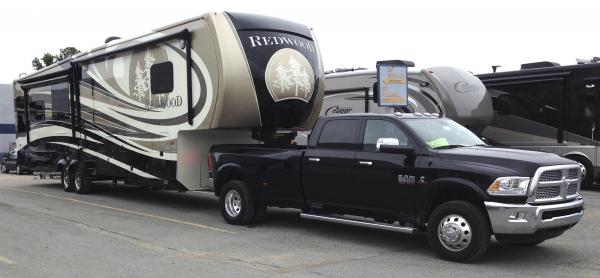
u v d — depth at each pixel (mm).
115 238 8672
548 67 15867
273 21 11086
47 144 16656
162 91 11617
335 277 6305
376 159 7727
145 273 6512
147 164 12211
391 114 8047
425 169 7203
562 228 6891
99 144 14016
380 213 7762
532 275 6367
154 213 11461
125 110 12859
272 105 10688
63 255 7469
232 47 10258
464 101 15070
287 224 9922
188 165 11359
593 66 14906
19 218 10711
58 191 16219
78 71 14766
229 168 9891
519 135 16391
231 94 10203
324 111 17391
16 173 28625
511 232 6527
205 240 8500
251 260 7176
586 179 15023
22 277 6340
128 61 12672
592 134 14922
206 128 10562
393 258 7250
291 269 6688
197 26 10602
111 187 16953
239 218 9688
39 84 16922
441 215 7035
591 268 6703
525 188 6484
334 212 8469
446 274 6410
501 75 16703
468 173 6816
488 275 6363
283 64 10789
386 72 12609
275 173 9117
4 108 36781
